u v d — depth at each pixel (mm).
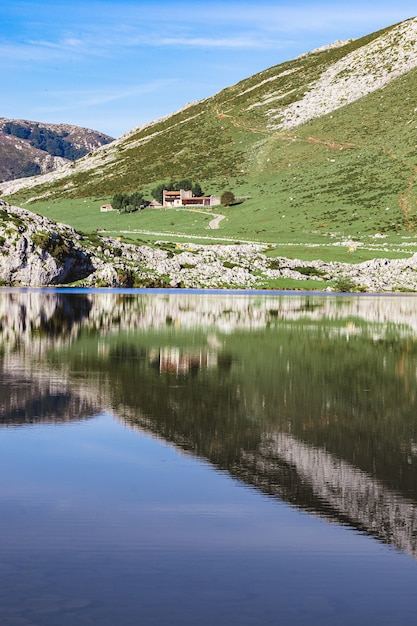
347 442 23281
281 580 12852
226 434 24016
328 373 38375
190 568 13266
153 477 18875
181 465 20078
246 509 16531
